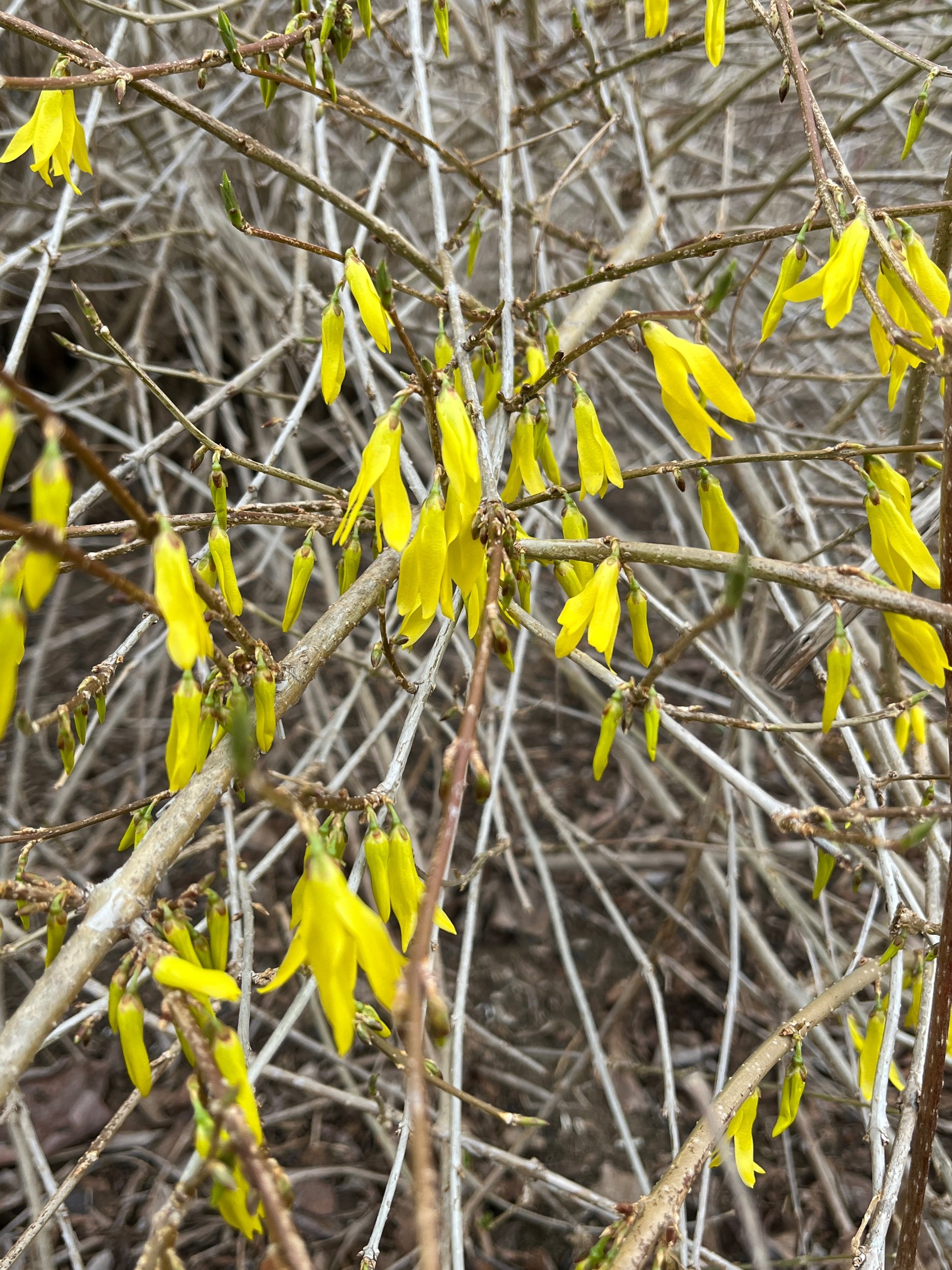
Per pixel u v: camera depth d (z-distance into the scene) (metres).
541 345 2.07
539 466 1.83
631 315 1.38
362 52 3.83
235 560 4.43
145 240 3.36
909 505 1.42
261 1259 2.34
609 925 3.30
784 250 3.82
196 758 1.19
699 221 4.07
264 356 2.30
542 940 3.25
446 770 1.03
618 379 3.18
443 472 1.34
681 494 3.84
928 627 1.38
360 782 3.50
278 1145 2.64
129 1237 2.37
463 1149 2.55
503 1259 2.40
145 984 2.99
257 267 4.23
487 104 3.66
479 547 1.33
